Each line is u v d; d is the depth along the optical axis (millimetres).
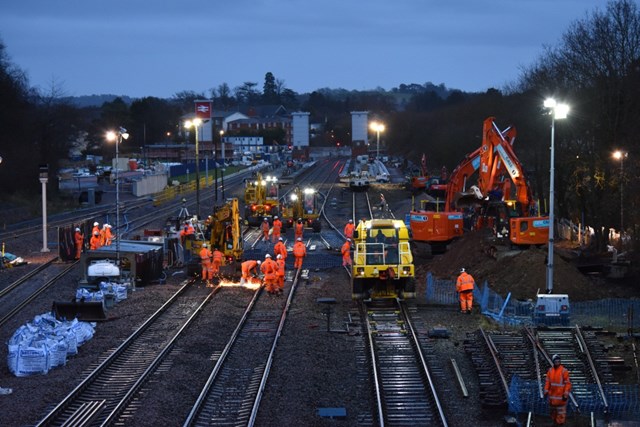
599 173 54750
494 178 47062
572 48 60031
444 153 129750
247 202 74750
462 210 54125
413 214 51531
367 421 22125
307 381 25359
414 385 25141
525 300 35656
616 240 53656
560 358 27031
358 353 28875
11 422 21641
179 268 49281
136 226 75312
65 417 22234
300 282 43719
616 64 56469
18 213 82250
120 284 40375
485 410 23078
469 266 43750
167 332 32000
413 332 31047
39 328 28500
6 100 99188
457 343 29719
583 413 22969
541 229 42938
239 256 46469
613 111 55656
